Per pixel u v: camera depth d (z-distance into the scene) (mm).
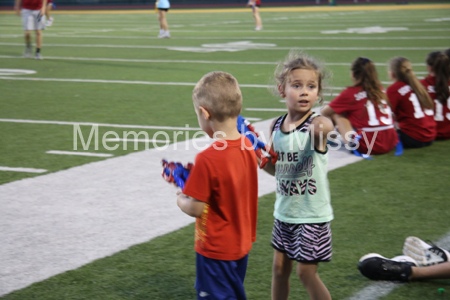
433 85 6637
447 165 5738
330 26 24219
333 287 3242
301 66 2627
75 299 3096
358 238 3912
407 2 41875
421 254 3389
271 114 8055
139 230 4039
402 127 6395
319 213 2705
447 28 22359
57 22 28891
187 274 3398
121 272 3410
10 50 16453
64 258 3588
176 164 2564
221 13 35594
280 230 2811
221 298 2510
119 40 19453
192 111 8320
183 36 20625
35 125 7414
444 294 3150
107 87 10398
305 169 2684
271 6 42125
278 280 2912
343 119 6129
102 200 4648
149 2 43844
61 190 4891
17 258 3582
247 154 2492
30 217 4270
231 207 2449
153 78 11438
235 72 12016
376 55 14414
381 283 3287
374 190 4941
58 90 10117
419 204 4594
